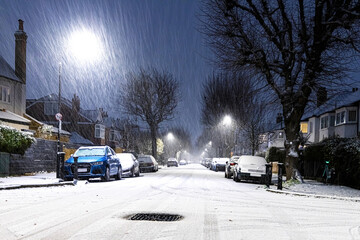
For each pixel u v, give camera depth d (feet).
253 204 30.73
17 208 25.11
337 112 127.34
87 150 62.64
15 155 61.67
